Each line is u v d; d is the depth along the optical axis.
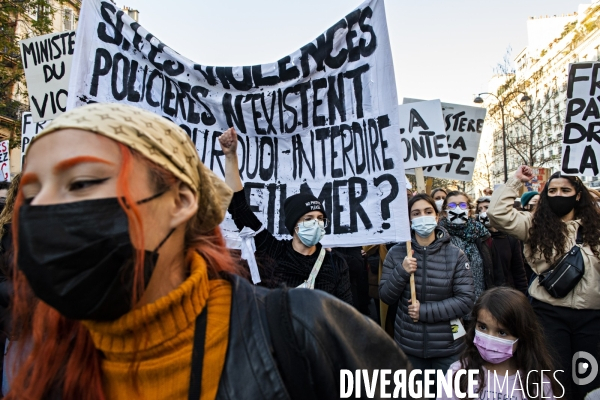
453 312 3.23
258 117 3.37
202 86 3.34
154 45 3.25
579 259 3.05
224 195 1.21
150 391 0.87
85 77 3.04
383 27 3.10
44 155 0.84
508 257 4.88
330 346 0.94
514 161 40.12
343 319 1.00
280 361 0.89
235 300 0.96
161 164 0.88
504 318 2.19
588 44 32.91
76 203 0.80
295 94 3.33
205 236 1.08
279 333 0.91
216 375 0.88
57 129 0.84
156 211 0.88
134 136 0.86
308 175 3.31
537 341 2.21
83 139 0.83
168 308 0.88
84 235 0.79
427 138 5.15
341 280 3.14
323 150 3.29
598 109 3.55
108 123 0.85
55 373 0.97
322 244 3.25
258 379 0.87
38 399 0.96
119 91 3.14
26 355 1.07
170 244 0.92
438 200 6.18
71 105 2.98
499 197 3.56
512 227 3.49
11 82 14.88
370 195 3.14
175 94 3.30
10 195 2.36
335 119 3.26
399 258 3.62
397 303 3.91
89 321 0.87
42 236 0.79
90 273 0.79
